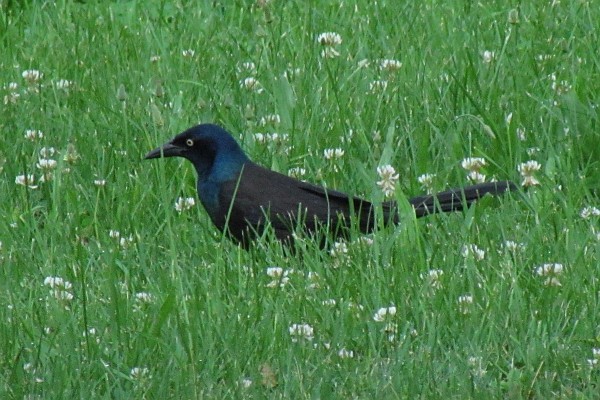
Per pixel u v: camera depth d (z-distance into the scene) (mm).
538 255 9992
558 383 8320
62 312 9133
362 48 14641
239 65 14672
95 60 15055
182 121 12875
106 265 10125
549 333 8852
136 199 11469
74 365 8508
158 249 10641
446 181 11727
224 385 8344
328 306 9156
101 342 8781
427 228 10773
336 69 13914
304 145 12336
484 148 12383
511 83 13617
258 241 10438
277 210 10664
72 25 16375
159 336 8875
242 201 10680
